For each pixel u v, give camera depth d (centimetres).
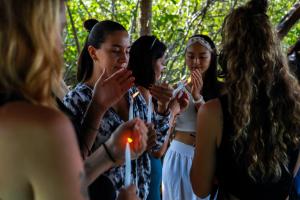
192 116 331
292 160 187
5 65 102
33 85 103
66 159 98
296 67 278
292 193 239
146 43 303
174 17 604
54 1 105
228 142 182
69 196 98
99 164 153
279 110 180
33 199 100
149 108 227
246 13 184
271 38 181
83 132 191
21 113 99
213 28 677
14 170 97
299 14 447
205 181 192
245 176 182
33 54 102
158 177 303
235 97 179
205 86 352
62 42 114
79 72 240
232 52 182
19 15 101
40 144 97
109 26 234
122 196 141
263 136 179
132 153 155
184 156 335
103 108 190
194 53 349
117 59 232
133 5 643
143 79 303
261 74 178
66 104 218
